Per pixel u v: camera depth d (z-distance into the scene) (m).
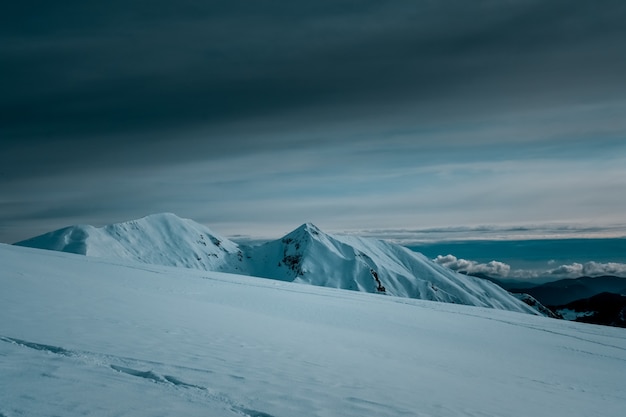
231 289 45.97
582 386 17.83
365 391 10.15
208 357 11.36
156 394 7.19
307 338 19.80
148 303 23.94
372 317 37.03
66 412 5.77
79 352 9.43
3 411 5.50
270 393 8.55
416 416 8.62
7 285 21.06
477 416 9.53
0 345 9.15
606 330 50.66
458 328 37.38
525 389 14.73
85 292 23.94
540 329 44.66
